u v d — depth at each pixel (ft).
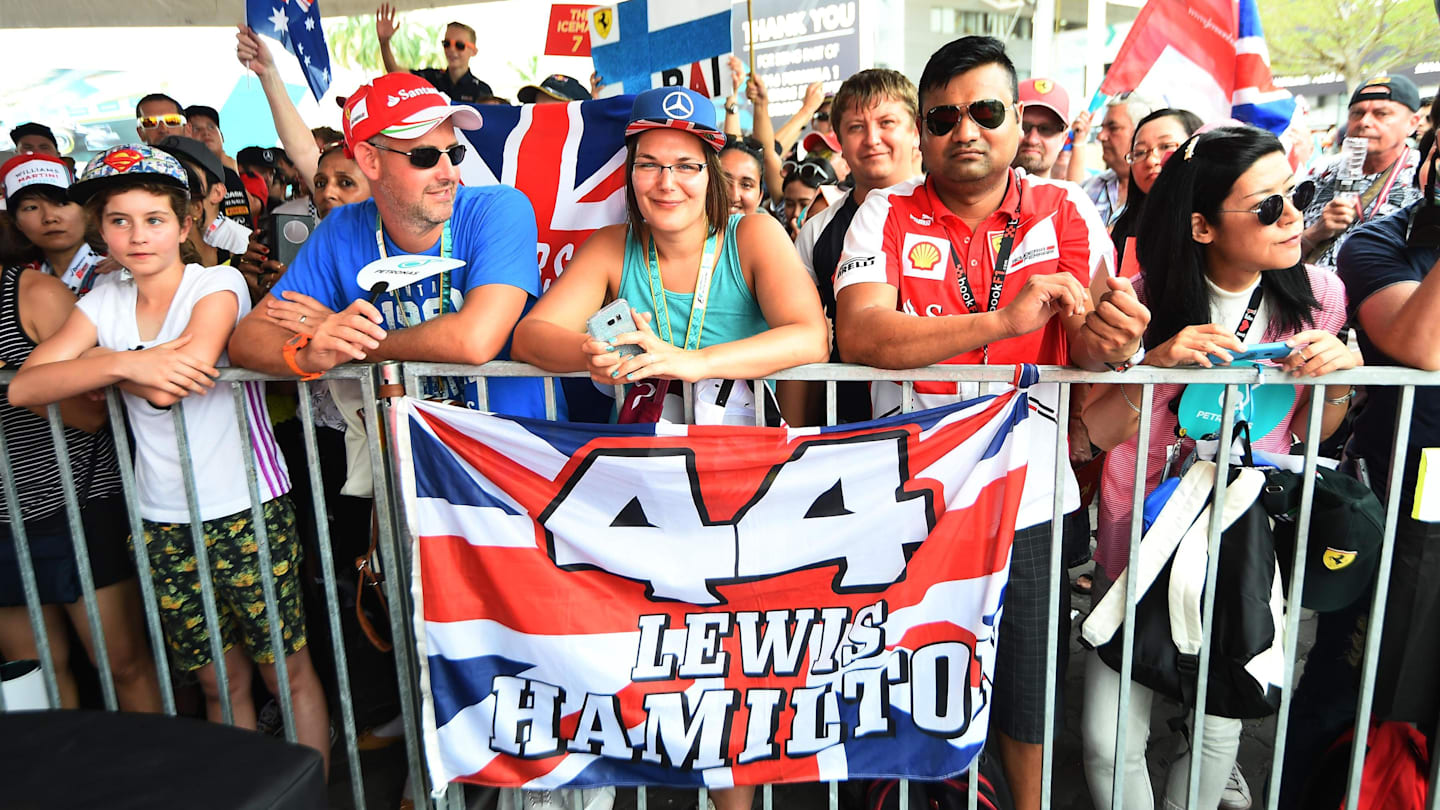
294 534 8.21
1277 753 6.90
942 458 6.48
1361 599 7.05
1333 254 12.42
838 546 6.62
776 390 8.25
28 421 7.91
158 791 3.57
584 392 8.42
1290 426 7.42
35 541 8.11
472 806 7.88
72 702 9.04
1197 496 6.70
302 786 3.73
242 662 8.52
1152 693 7.36
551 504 6.60
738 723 6.89
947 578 6.66
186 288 7.51
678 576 6.66
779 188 15.08
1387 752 7.13
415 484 6.71
